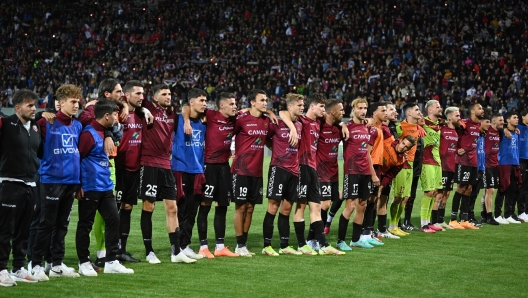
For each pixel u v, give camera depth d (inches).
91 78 1505.9
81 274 288.2
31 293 251.3
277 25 1612.9
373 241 390.6
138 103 314.2
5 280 262.5
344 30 1537.9
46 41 1658.5
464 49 1358.3
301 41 1530.5
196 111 337.4
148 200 319.0
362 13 1546.5
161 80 1449.3
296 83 1373.0
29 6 1800.0
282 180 344.2
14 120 267.7
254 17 1647.4
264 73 1441.9
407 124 438.6
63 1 1813.5
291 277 287.9
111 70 1513.3
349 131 375.9
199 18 1688.0
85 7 1792.6
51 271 283.7
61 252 285.0
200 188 338.3
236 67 1467.8
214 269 304.2
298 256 344.5
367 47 1456.7
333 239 415.5
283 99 1311.5
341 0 1617.9
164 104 322.0
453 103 1191.6
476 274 302.5
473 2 1465.3
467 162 473.1
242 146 341.7
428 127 448.8
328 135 374.0
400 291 265.4
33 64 1572.3
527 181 533.6
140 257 337.7
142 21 1724.9
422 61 1336.1
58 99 284.8
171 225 323.0
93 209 288.5
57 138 279.4
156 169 318.7
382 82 1272.1
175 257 320.8
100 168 290.4
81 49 1640.0
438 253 360.8
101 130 292.7
